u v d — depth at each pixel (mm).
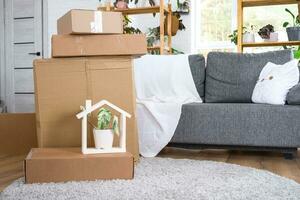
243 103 2838
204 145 2658
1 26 5754
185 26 5316
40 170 1713
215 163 2184
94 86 2072
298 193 1571
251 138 2525
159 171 1956
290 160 2486
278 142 2486
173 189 1614
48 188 1612
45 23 5551
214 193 1561
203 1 5445
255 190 1609
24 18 5660
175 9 5328
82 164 1746
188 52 5320
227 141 2566
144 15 5492
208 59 3246
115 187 1634
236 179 1794
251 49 5023
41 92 2051
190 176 1849
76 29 1959
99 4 5191
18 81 5715
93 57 2074
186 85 3205
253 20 5172
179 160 2287
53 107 2057
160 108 2629
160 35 4547
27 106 5676
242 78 3057
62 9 5492
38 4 5574
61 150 1922
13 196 1509
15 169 2080
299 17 4074
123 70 2102
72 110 2062
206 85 3195
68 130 2059
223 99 3094
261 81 2867
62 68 2062
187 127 2615
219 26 5398
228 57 3180
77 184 1675
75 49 2027
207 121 2588
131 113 2115
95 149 1858
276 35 3975
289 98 2576
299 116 2447
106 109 1935
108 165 1769
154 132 2580
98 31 2002
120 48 2045
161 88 3205
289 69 2713
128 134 2119
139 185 1673
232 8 5336
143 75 3254
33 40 5617
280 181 1765
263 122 2504
